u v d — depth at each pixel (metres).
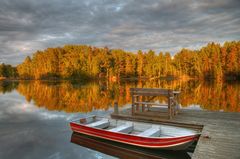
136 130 9.91
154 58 78.50
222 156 5.66
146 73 76.38
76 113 16.67
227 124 8.62
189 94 26.12
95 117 11.41
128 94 28.05
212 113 10.76
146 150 8.30
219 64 57.72
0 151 8.91
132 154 8.44
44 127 12.75
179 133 8.79
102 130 9.26
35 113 17.20
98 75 69.38
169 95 9.45
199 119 9.45
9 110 18.75
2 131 12.04
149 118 9.59
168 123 9.16
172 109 9.96
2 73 98.19
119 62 73.69
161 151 8.11
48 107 19.84
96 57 69.06
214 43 67.50
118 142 8.94
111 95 27.12
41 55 83.25
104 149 9.02
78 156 8.26
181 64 74.31
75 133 10.72
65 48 79.81
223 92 27.55
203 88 33.47
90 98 24.75
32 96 28.56
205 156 5.68
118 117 10.45
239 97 22.94
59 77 75.62
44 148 9.17
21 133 11.53
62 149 9.03
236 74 54.59
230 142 6.67
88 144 9.62
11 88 42.84
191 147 8.40
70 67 69.25
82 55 71.12
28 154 8.55
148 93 9.97
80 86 43.03
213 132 7.64
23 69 91.50
